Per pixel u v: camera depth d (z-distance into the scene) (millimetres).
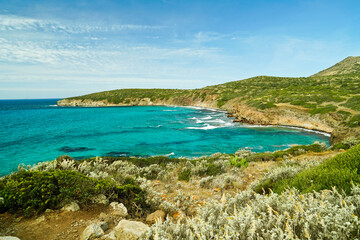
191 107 118812
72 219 3680
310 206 2572
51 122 59750
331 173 4168
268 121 50969
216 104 105812
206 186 8172
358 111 38062
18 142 33281
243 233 2219
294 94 66312
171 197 6844
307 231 2043
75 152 27516
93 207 4211
